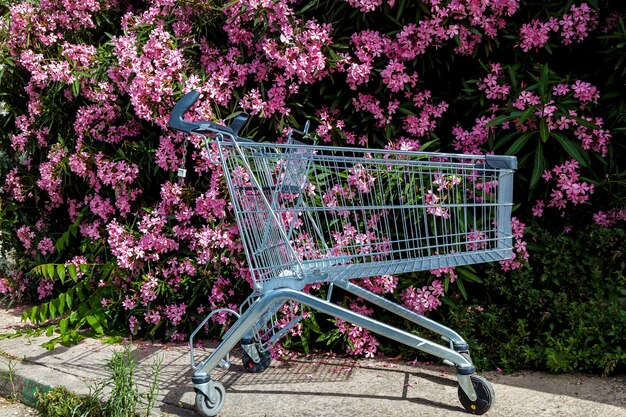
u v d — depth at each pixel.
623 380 3.69
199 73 4.70
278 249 3.48
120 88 4.90
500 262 4.11
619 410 3.28
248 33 4.59
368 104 4.37
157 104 4.51
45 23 5.50
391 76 4.25
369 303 4.38
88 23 5.57
